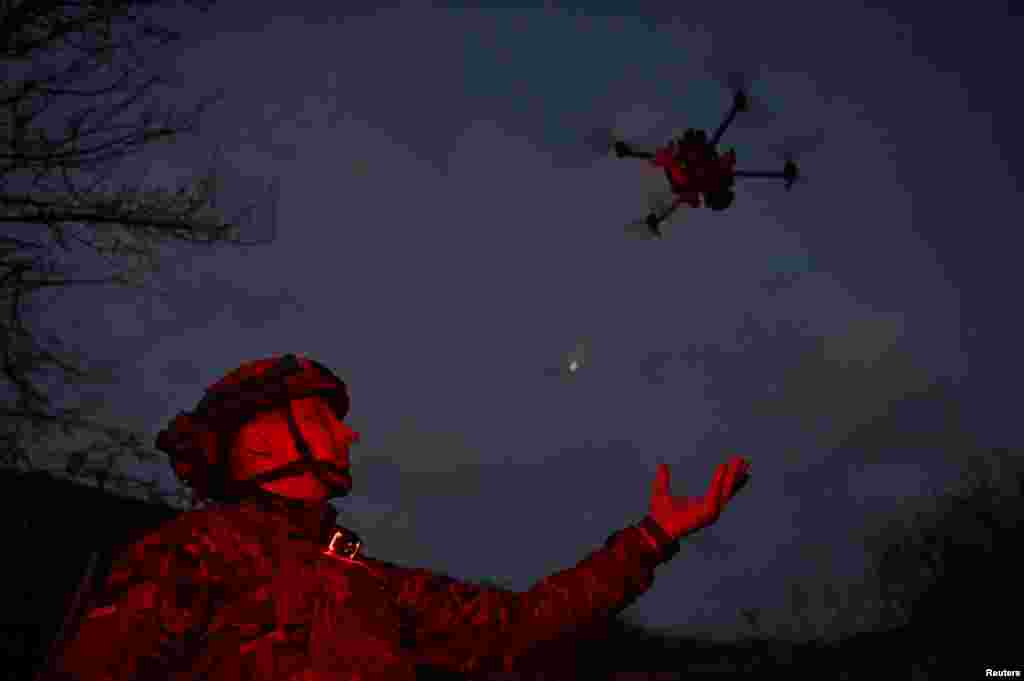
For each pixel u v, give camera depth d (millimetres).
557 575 2049
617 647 14164
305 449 1935
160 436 2016
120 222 10352
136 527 10375
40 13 9898
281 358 2051
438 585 2008
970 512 14617
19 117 10094
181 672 1648
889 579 15398
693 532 2086
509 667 1999
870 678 14312
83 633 1616
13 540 9547
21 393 9734
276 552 1766
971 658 13820
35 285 9883
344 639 1738
